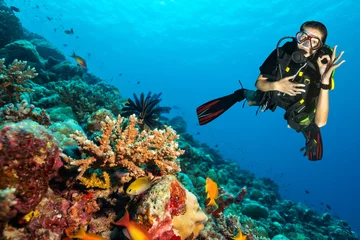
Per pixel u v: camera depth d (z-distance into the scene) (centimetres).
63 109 660
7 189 186
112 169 335
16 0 4838
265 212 941
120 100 1219
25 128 215
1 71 483
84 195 301
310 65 276
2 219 196
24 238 233
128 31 5975
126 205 311
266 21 4781
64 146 383
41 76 924
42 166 220
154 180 310
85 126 617
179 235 270
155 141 330
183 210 282
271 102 303
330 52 281
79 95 802
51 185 292
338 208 7638
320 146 301
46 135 231
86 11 4897
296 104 290
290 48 289
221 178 1147
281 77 281
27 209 214
